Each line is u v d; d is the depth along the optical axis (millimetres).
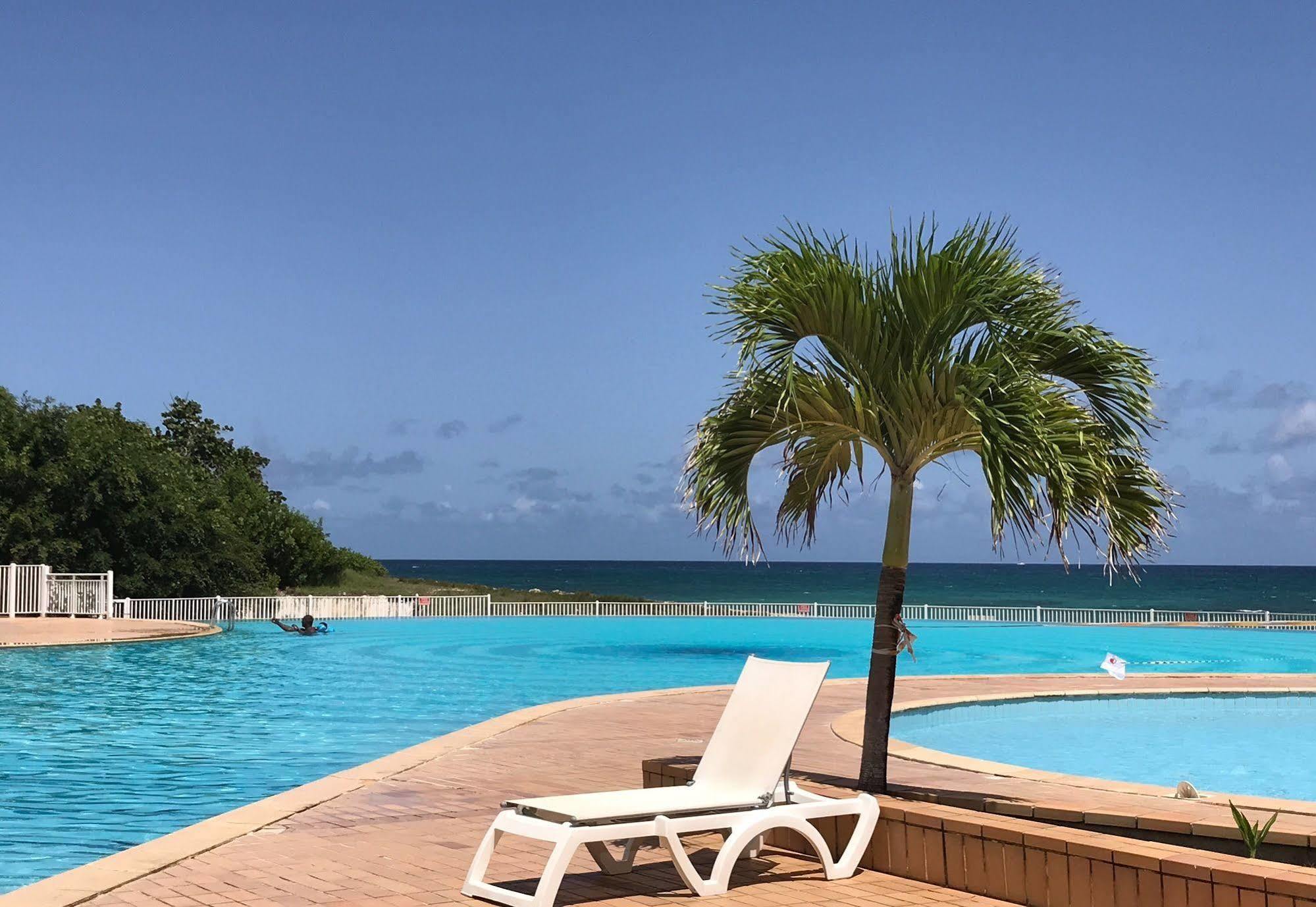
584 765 9578
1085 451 6324
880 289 6762
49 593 32906
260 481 67188
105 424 41844
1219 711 16422
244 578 41250
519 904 5117
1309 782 11250
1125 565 6691
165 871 5879
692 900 5410
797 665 6168
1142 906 4852
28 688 18422
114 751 12289
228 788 10102
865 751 6910
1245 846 6230
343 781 8562
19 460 35969
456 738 11086
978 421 6121
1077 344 6828
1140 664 26719
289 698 17688
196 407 67625
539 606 41031
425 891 5508
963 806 6898
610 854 5977
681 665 24984
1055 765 12094
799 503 7973
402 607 38938
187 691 18359
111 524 37438
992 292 6609
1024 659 27938
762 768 5938
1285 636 34250
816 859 6262
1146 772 11734
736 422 7059
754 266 6797
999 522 6141
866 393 6750
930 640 33375
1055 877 5199
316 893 5469
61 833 8312
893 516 6922
